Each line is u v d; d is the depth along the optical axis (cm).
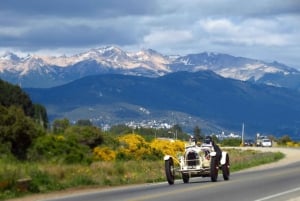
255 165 5412
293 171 3894
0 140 5778
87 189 3030
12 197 2677
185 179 3172
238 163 5375
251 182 3034
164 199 2270
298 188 2645
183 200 2233
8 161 4322
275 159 6350
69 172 3375
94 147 6475
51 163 4581
